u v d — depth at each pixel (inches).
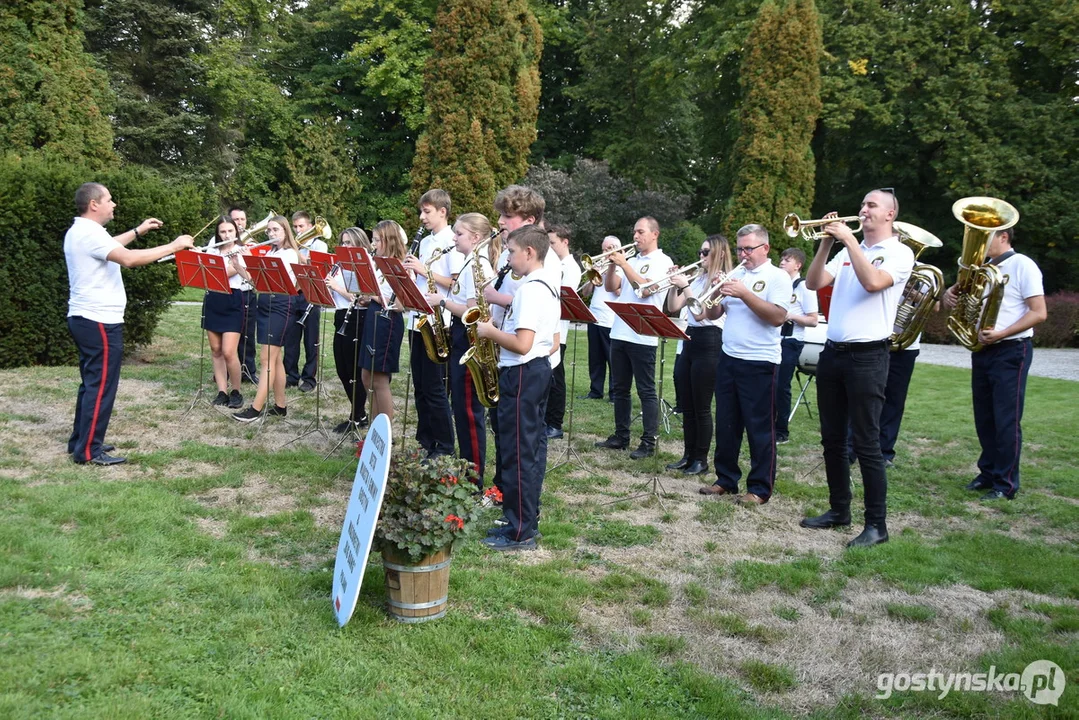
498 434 195.2
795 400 398.3
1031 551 189.0
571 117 1135.6
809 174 745.6
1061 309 721.0
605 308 348.2
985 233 230.1
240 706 108.3
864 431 189.9
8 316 348.8
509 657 128.3
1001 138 804.0
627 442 282.2
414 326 215.9
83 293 214.7
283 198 1061.1
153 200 398.9
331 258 242.7
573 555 178.2
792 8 727.7
